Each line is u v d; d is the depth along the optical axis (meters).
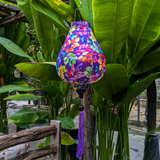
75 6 1.56
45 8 1.52
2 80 3.03
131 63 1.39
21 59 3.40
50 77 1.42
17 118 1.85
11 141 1.15
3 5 2.65
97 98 1.43
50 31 1.78
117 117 1.50
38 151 1.32
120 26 1.10
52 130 1.42
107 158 1.53
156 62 1.38
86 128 1.92
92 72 0.91
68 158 2.42
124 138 1.53
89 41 0.93
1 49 3.05
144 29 1.29
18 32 3.30
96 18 1.08
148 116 2.02
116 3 0.99
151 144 2.02
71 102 2.30
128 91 1.29
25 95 1.90
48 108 2.07
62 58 0.93
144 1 1.18
